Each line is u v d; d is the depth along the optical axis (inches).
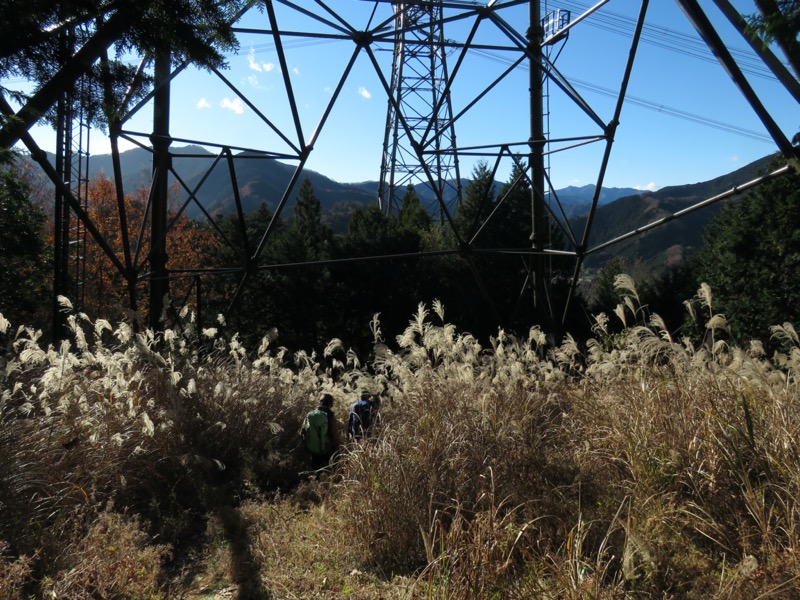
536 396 263.4
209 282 1318.9
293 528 219.6
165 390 304.2
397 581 173.5
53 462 228.5
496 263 1244.5
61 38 234.2
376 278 1167.0
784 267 973.8
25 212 748.6
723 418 193.0
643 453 198.5
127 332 313.6
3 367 257.8
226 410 318.7
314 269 1171.9
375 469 208.2
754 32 199.2
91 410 257.0
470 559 145.8
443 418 227.1
